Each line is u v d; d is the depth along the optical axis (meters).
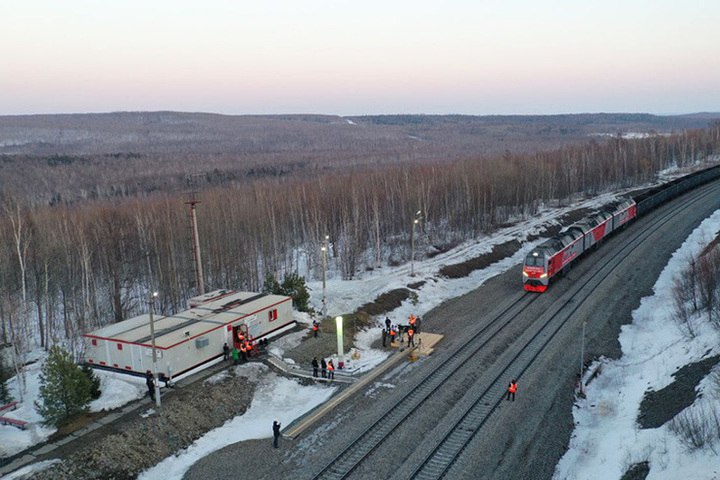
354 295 53.00
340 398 33.78
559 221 90.94
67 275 55.84
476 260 68.44
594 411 32.28
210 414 31.80
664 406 29.31
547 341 41.47
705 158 158.25
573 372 36.50
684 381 30.77
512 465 26.70
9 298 43.53
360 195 85.75
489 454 27.55
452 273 62.97
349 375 37.22
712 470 21.44
